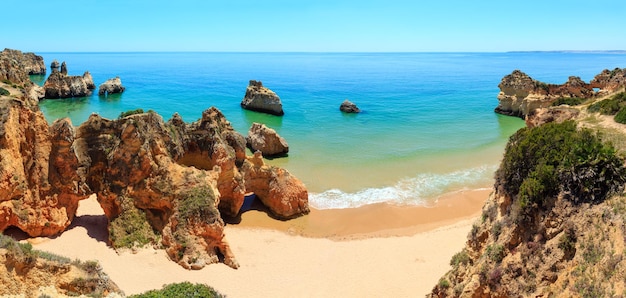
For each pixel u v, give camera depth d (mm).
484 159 58281
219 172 34844
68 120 30875
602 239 17156
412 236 36062
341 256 32219
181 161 35188
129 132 31172
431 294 24812
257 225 36938
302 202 39594
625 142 24109
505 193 23062
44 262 18422
